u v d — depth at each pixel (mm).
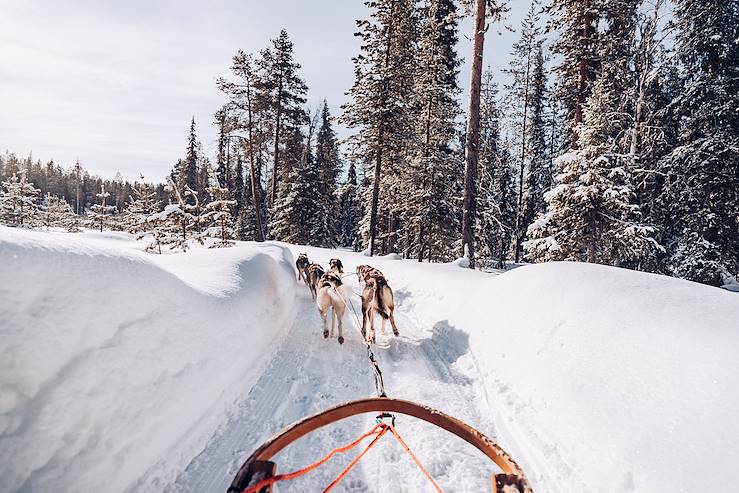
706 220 16625
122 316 2982
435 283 9992
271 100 32594
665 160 17891
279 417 4180
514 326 5473
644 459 2797
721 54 16656
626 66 18531
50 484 2051
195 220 15445
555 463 3346
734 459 2383
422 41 21750
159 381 3162
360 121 21250
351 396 4820
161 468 2967
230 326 4910
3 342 2098
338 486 3203
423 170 22016
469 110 13578
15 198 32188
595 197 13258
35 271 2434
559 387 3992
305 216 33094
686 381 3037
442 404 4648
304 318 8742
